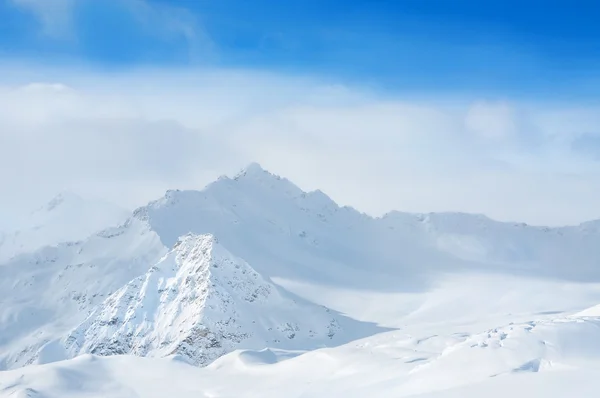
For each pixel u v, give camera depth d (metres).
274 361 169.62
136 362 158.38
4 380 143.88
